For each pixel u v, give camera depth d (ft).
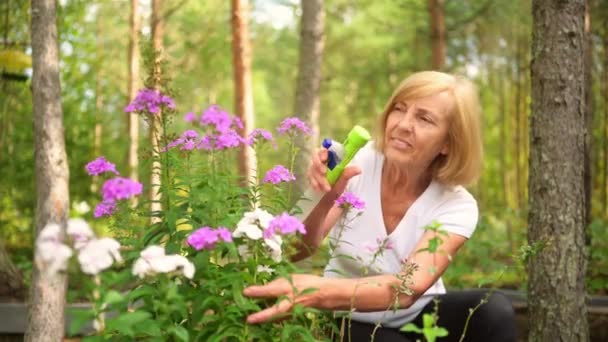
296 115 25.14
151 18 32.99
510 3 36.81
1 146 24.82
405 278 6.89
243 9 30.76
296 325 6.46
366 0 54.54
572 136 10.01
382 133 8.18
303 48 25.29
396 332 8.10
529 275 10.32
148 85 8.16
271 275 6.92
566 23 9.99
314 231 8.07
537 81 10.21
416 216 7.93
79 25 27.43
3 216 26.68
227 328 6.44
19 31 21.49
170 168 7.84
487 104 64.59
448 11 45.29
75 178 26.78
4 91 24.08
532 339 10.22
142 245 6.98
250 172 24.81
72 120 28.19
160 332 6.12
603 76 37.83
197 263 6.60
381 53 60.95
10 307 13.94
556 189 9.98
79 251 5.77
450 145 7.80
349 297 6.72
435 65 39.24
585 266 10.22
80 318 5.69
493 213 32.04
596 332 13.87
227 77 56.39
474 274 19.43
